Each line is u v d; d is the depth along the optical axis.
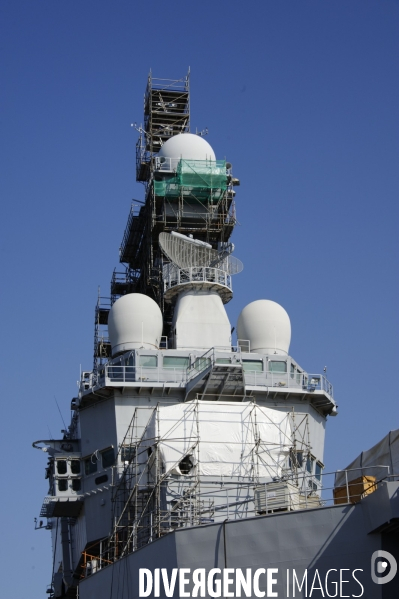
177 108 84.06
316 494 58.47
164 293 66.25
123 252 81.94
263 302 64.50
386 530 37.25
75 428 67.38
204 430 49.38
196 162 71.19
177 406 50.06
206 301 64.94
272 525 39.25
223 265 66.88
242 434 49.69
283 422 51.19
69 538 66.56
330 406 61.66
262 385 59.59
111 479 57.56
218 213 71.12
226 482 48.41
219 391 57.44
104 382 58.16
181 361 60.12
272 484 45.78
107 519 57.03
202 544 40.19
